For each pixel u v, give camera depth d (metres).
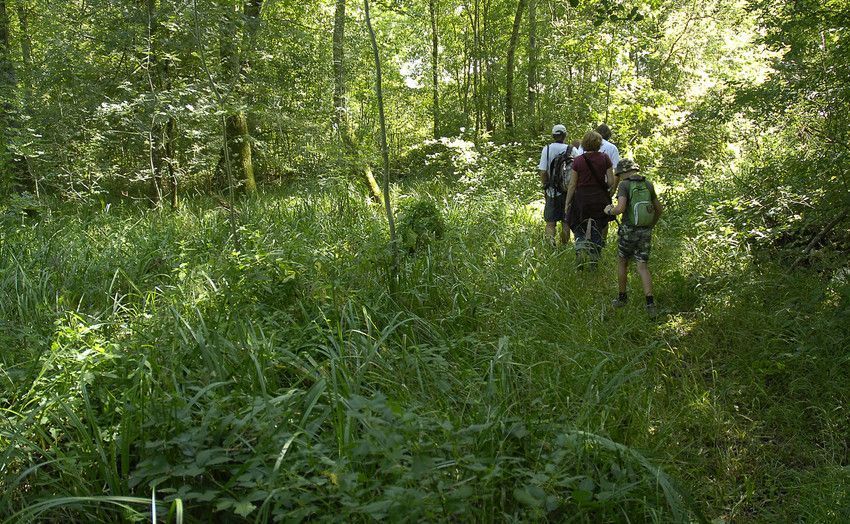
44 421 3.33
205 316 4.64
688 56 15.80
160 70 11.89
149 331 4.33
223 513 2.84
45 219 8.25
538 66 18.23
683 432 3.83
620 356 4.37
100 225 8.78
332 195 9.81
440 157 16.30
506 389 3.66
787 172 6.38
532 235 8.34
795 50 5.78
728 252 6.60
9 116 10.01
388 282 5.55
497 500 2.88
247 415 3.07
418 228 6.54
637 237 5.68
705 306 5.66
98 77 11.96
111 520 2.89
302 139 12.33
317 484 2.62
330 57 13.11
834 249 6.20
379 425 2.65
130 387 3.54
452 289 5.59
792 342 4.78
